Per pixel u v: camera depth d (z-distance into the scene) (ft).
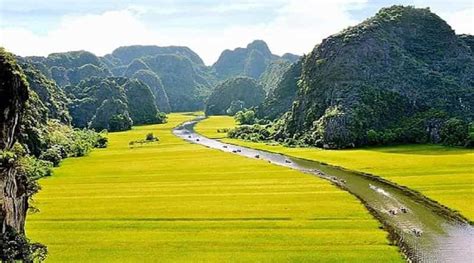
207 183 350.64
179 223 246.47
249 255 198.39
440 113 605.73
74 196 315.58
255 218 251.80
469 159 417.08
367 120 613.93
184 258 196.85
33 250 164.76
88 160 497.46
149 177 384.06
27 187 171.63
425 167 390.63
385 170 390.01
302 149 577.84
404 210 266.16
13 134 164.66
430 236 221.66
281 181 352.69
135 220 253.85
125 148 609.83
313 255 196.65
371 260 190.80
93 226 244.22
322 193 309.01
